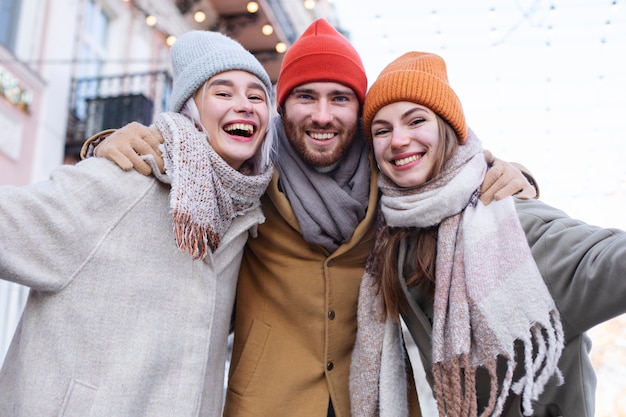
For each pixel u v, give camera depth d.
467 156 1.74
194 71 1.70
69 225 1.40
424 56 1.85
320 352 1.91
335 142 1.94
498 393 1.66
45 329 1.41
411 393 1.92
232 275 1.78
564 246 1.46
